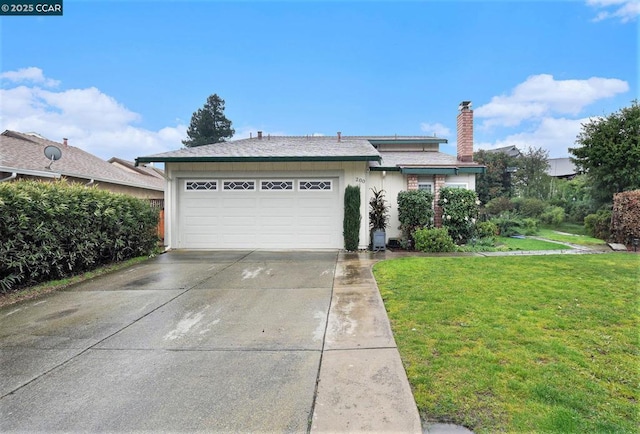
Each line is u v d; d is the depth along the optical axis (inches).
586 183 613.0
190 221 422.3
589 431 83.6
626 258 304.3
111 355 134.0
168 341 147.0
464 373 111.0
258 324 165.6
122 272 291.3
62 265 268.8
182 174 418.3
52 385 112.5
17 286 236.8
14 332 158.9
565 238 482.3
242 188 419.2
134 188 670.5
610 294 193.0
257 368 121.6
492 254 352.2
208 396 104.8
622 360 117.5
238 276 269.1
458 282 224.8
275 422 92.0
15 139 530.9
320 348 136.7
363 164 409.7
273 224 418.0
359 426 89.0
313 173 412.2
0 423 93.5
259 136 619.2
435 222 457.1
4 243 222.8
